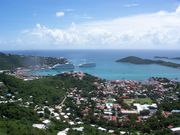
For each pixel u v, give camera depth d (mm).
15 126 135000
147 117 191625
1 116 153625
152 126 166625
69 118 190625
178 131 150875
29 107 188500
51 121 169625
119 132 155875
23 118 158500
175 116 182875
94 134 146500
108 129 166625
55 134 141750
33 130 136000
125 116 197625
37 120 164000
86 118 189750
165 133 149500
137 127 167750
